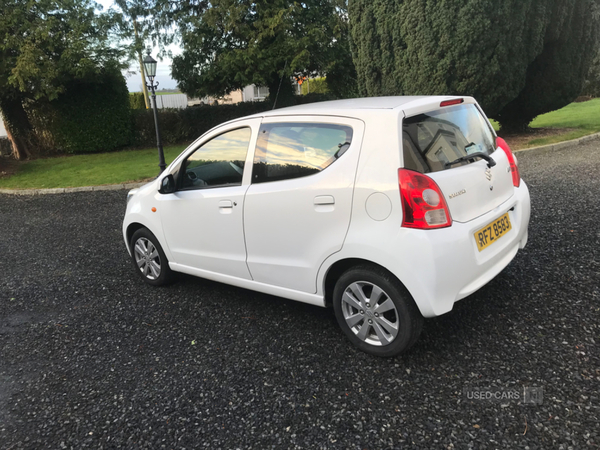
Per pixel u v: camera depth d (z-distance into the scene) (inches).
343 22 705.0
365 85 436.5
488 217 110.1
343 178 107.3
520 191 129.9
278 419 94.3
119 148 716.0
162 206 156.5
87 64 582.2
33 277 198.2
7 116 633.6
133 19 725.3
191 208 145.6
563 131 448.5
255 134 130.3
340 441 86.7
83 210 338.3
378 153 102.6
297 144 119.1
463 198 104.3
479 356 107.4
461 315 126.3
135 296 167.2
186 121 733.9
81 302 166.1
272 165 124.3
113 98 678.5
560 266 148.1
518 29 353.1
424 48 363.9
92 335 139.4
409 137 102.1
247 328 134.7
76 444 92.7
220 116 749.9
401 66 390.3
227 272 142.6
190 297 161.6
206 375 112.4
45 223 307.3
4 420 102.0
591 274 139.8
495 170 117.9
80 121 661.3
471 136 119.0
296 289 124.3
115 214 313.7
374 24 398.9
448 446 82.6
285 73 668.1
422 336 118.6
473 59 353.1
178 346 128.0
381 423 90.1
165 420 97.3
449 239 97.9
